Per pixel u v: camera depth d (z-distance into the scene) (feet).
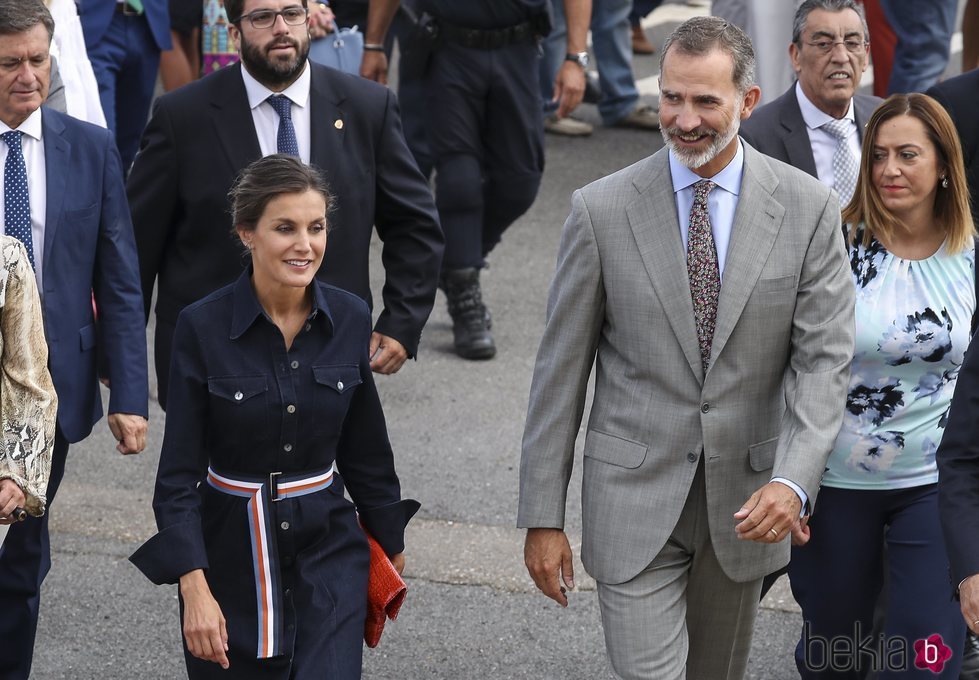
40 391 15.33
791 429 14.29
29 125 17.25
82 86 22.02
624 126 44.78
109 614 20.36
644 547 14.61
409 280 19.48
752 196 14.44
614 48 43.65
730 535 14.71
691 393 14.47
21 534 17.16
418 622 20.12
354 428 15.08
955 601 14.83
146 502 23.71
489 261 34.88
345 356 14.62
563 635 19.85
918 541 16.03
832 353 14.38
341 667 14.23
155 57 33.14
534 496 15.01
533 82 29.07
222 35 31.50
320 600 14.43
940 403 16.40
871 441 16.30
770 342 14.51
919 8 35.19
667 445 14.53
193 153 18.42
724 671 15.67
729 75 13.96
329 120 18.62
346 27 34.27
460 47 28.32
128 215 17.97
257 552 14.37
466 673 18.93
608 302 14.71
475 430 26.22
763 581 15.74
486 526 22.80
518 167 29.35
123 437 17.54
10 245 15.21
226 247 18.53
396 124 19.29
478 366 29.14
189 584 13.97
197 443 14.37
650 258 14.43
